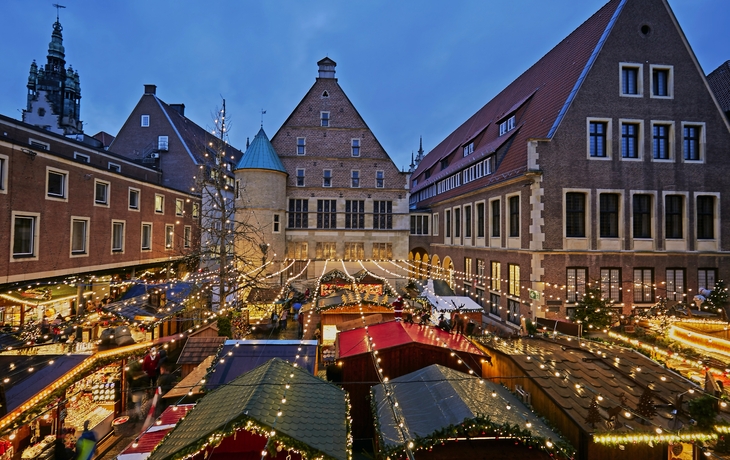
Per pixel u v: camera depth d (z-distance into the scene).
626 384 8.26
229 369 10.00
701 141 19.48
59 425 8.94
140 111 37.84
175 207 30.14
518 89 28.97
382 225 32.44
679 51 19.53
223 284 16.66
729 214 19.42
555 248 18.23
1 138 15.61
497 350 9.95
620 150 18.92
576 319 16.53
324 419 6.57
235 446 6.60
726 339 12.20
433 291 20.27
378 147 32.94
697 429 6.52
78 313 18.77
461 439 6.33
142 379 13.40
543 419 7.00
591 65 19.03
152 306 16.91
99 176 21.59
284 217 30.66
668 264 18.81
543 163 18.39
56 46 72.94
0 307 16.88
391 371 9.88
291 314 23.75
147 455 6.70
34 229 17.41
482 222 24.62
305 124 32.62
